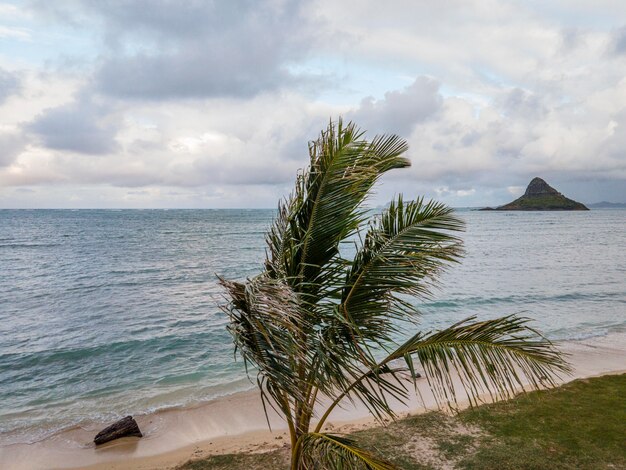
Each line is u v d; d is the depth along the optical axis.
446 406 9.45
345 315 3.96
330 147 4.07
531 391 9.88
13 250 45.19
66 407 10.33
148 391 11.20
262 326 3.17
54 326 17.12
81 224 95.38
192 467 7.46
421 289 4.06
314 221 4.14
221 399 10.68
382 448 7.40
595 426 7.94
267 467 7.31
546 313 19.22
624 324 17.30
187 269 32.31
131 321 17.88
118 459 8.04
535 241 57.69
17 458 8.13
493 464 6.78
